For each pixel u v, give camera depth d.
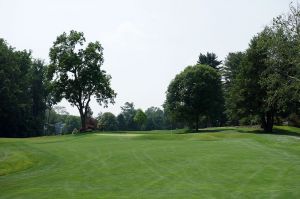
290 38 49.16
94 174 22.09
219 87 84.19
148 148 34.09
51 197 16.59
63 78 74.00
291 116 72.94
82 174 22.28
